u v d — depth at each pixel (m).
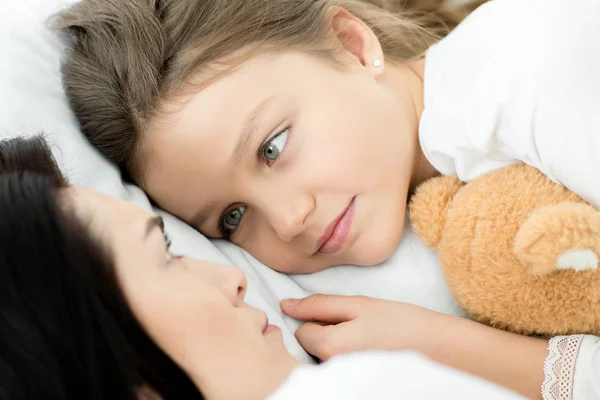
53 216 0.49
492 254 0.73
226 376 0.52
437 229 0.79
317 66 0.84
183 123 0.79
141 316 0.50
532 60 0.75
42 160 0.61
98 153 0.86
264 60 0.82
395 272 0.84
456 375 0.45
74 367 0.45
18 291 0.45
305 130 0.81
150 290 0.51
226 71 0.80
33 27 0.91
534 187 0.74
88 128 0.86
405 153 0.86
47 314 0.45
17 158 0.60
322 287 0.88
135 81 0.82
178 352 0.51
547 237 0.67
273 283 0.86
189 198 0.85
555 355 0.71
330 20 0.92
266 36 0.84
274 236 0.86
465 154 0.81
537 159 0.75
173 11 0.85
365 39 0.92
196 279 0.54
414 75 0.97
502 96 0.76
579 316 0.72
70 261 0.47
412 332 0.74
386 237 0.82
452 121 0.83
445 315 0.76
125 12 0.87
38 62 0.87
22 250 0.46
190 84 0.80
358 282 0.86
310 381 0.44
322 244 0.83
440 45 0.94
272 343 0.57
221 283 0.58
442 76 0.88
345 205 0.81
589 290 0.70
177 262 0.57
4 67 0.83
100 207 0.53
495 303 0.74
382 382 0.42
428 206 0.80
